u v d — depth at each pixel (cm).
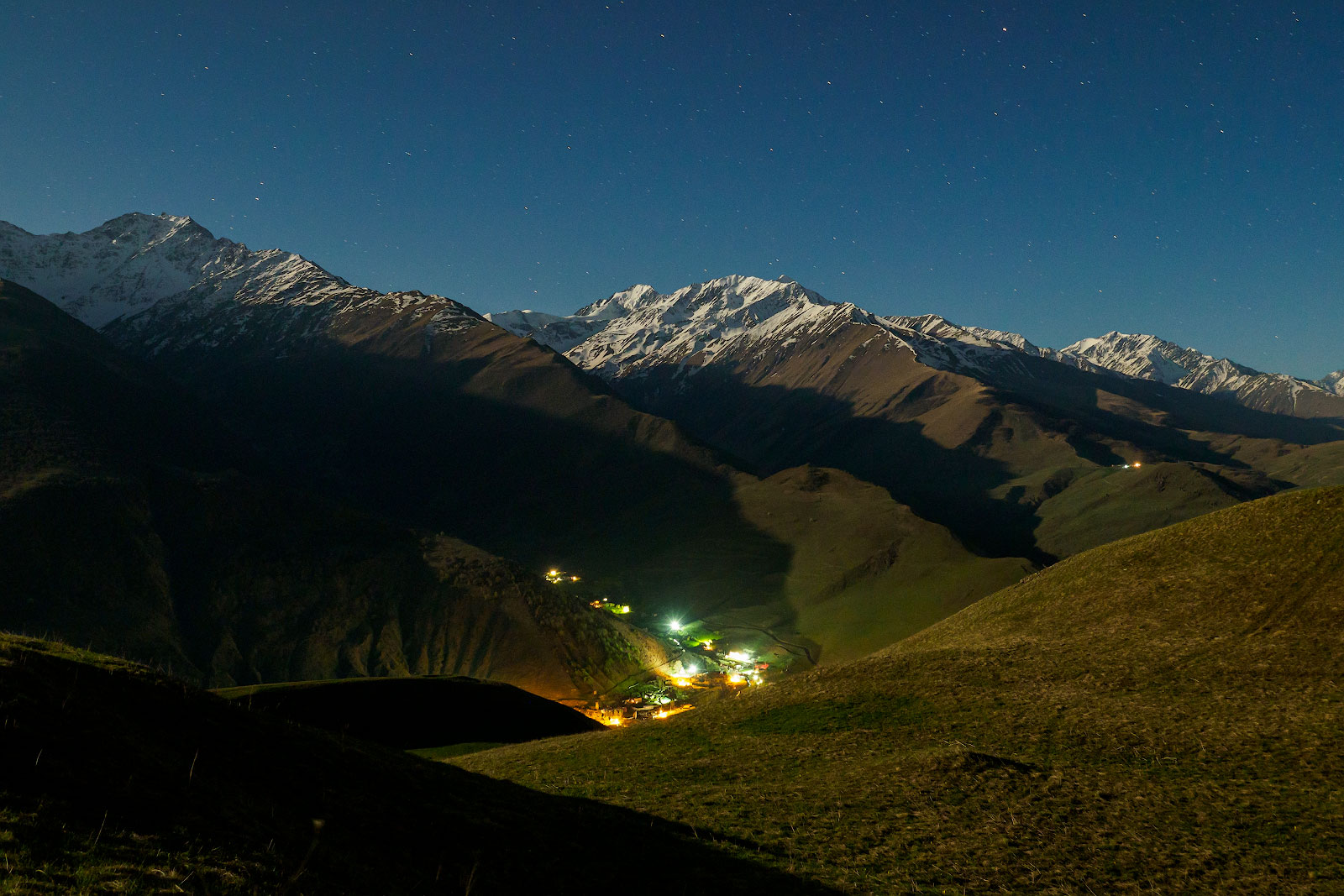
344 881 1349
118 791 1323
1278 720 2994
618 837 2116
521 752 3981
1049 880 1936
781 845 2162
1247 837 2139
